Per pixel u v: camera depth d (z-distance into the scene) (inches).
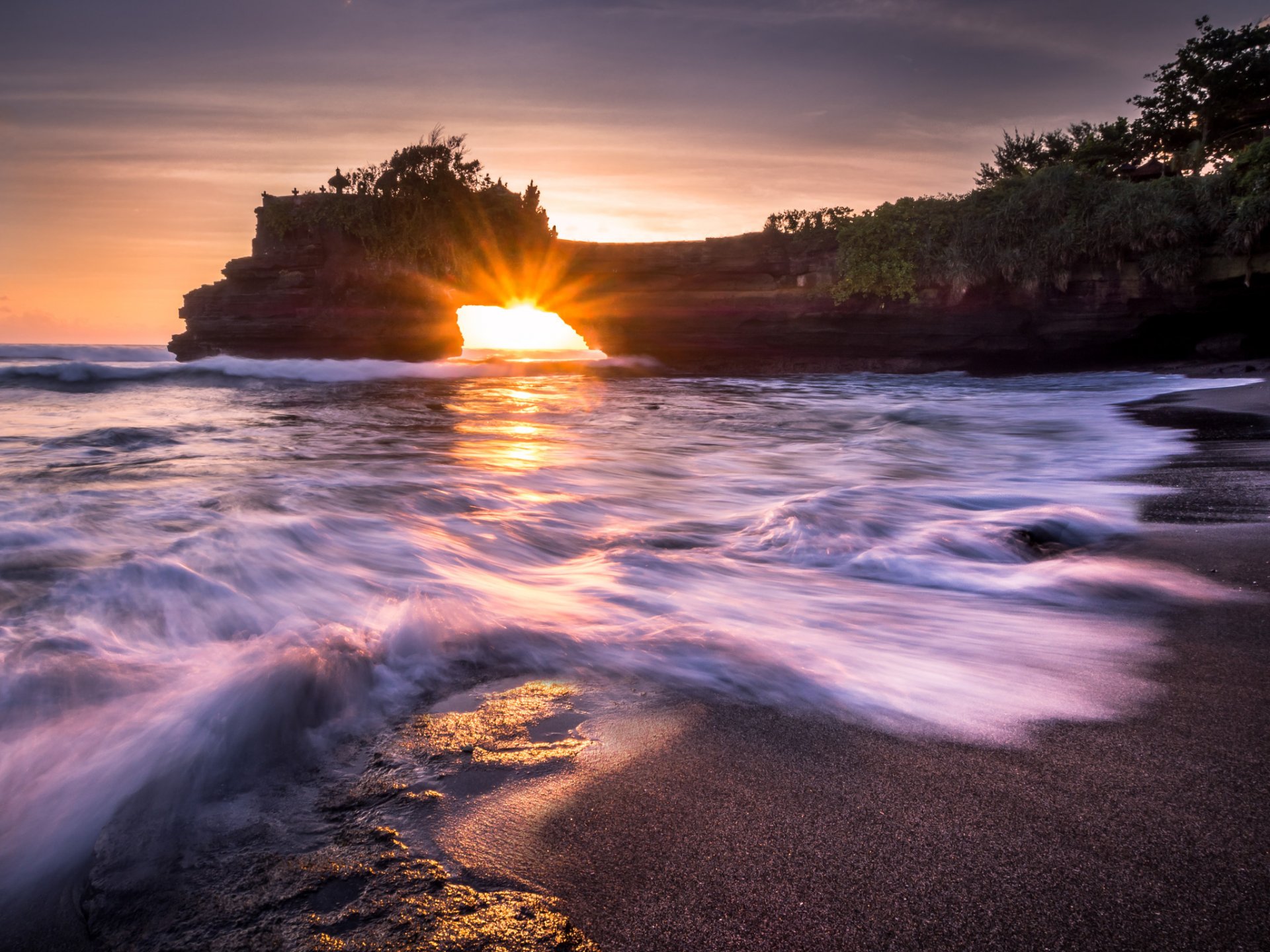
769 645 134.6
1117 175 1417.3
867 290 1315.2
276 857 77.4
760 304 1450.5
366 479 310.7
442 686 119.1
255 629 137.0
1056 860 76.2
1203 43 1314.0
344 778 92.7
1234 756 96.6
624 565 186.5
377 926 67.3
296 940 65.7
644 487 309.9
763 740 102.7
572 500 275.7
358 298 1692.9
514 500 273.1
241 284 1688.0
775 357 1492.4
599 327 1684.3
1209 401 618.8
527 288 1782.7
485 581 174.2
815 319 1405.0
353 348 1724.9
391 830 82.0
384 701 113.5
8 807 84.5
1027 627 144.6
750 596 164.1
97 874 74.7
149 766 92.1
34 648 122.2
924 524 227.3
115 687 109.9
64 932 67.7
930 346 1325.0
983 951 64.3
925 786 90.6
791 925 67.9
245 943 65.3
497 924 67.6
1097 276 1133.7
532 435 517.0
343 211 1637.6
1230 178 1035.9
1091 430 502.3
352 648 122.0
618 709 111.6
